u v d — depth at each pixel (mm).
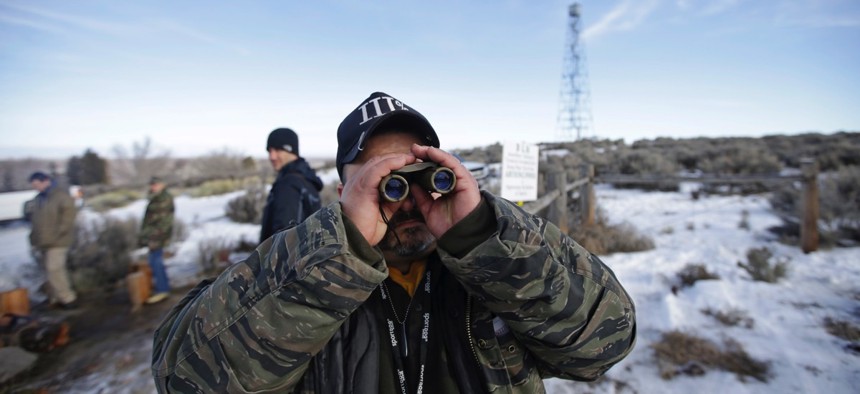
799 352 3355
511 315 934
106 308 5320
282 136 3164
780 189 9398
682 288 4926
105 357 3990
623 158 18234
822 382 2963
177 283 6270
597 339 971
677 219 9023
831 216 7398
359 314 1052
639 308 4426
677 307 4328
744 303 4328
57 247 5453
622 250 6746
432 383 1017
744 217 8484
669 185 13289
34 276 6930
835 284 4816
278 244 924
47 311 5285
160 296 5566
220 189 18688
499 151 19609
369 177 920
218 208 14430
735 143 25031
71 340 4371
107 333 4547
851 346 3396
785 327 3789
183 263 7371
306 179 3195
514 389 1026
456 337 1036
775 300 4406
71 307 5398
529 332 944
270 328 852
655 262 5977
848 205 7574
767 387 2947
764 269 5125
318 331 860
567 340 949
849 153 15406
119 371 3734
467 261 887
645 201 11523
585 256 1038
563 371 1072
